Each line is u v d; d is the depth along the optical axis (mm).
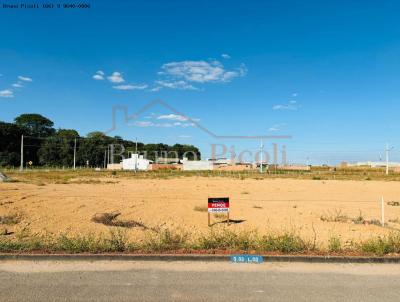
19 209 14953
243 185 32406
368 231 11477
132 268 7281
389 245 8508
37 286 6230
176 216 14000
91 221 12711
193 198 20172
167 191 24812
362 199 21312
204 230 11453
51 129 117312
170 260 7836
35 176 44438
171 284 6402
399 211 16344
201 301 5672
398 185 34312
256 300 5750
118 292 5992
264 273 7074
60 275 6816
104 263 7586
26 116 111312
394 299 5848
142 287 6234
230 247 8625
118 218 13398
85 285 6305
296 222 13008
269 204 18172
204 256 7891
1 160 94312
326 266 7562
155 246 8523
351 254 8133
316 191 26812
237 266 7500
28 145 101938
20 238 9977
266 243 8570
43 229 11320
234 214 14742
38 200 17812
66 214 14070
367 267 7520
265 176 51344
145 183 33750
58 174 52156
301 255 8000
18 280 6520
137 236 10414
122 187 27984
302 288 6297
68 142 108375
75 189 25000
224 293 6016
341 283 6566
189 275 6902
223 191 25719
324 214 14891
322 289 6262
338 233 11117
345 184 35188
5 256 7742
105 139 119062
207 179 42781
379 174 62344
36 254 7852
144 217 13703
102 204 16828
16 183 29859
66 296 5797
